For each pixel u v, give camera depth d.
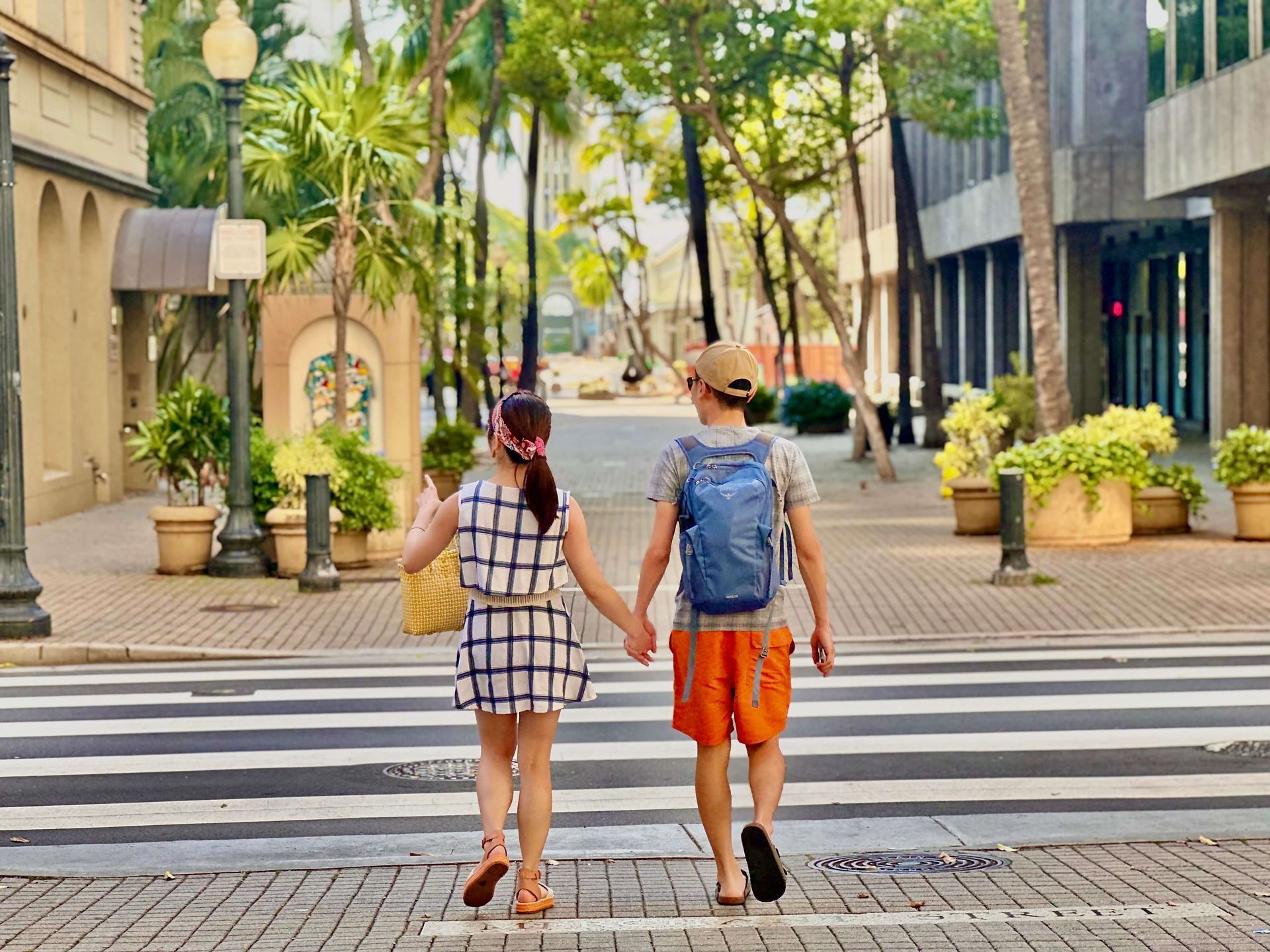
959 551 19.31
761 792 6.08
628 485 30.23
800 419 45.62
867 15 30.97
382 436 20.48
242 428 18.12
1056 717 10.55
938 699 11.24
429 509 6.30
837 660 13.11
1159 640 13.90
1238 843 7.24
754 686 6.05
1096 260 39.06
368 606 15.95
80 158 26.55
